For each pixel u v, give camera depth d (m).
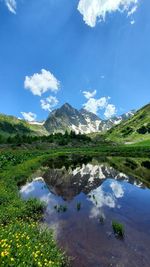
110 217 18.50
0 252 8.33
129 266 11.66
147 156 78.88
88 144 161.50
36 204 19.78
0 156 58.00
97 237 14.81
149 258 12.41
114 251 13.06
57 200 23.78
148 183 32.75
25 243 10.29
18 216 16.75
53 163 59.22
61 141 156.88
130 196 25.44
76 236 14.88
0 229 11.31
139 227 16.52
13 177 32.28
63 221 17.48
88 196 25.48
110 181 34.44
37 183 32.53
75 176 39.12
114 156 82.88
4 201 19.39
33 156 73.94
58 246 13.51
